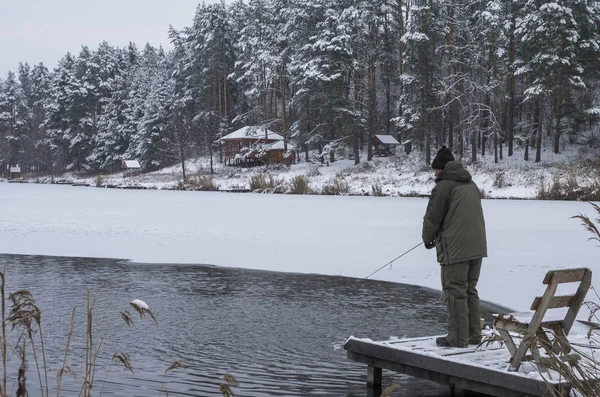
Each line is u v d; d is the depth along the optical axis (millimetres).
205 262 16188
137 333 8977
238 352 7949
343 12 64562
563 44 49594
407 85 57062
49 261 16438
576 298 5020
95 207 33750
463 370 5562
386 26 67875
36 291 12203
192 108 91000
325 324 9602
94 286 12836
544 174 45250
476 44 54438
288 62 72250
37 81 132500
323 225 23281
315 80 62375
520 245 16969
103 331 9062
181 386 6512
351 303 11203
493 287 12016
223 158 81438
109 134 99312
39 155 115125
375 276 14055
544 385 4828
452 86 52094
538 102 56312
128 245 18984
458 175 6246
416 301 11414
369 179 52875
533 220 23875
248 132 72250
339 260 15992
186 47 95188
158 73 94812
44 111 128125
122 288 12656
